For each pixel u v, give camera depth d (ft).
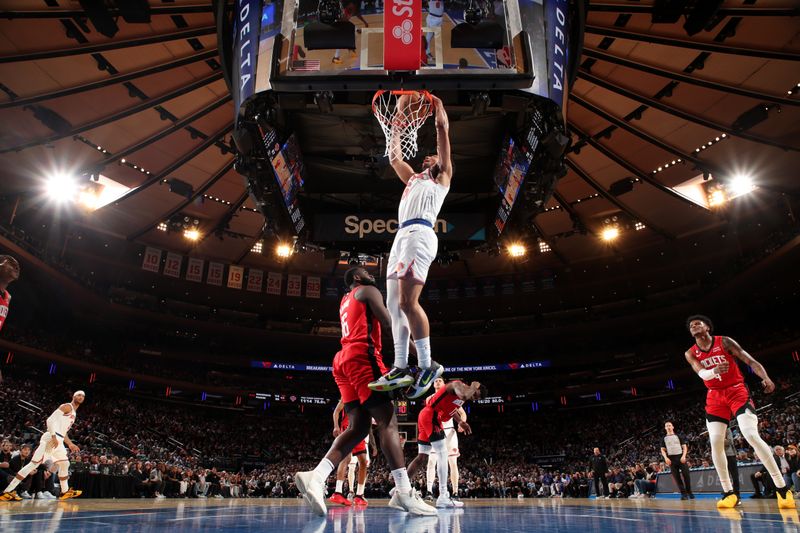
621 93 70.90
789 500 17.74
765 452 18.15
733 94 69.51
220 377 148.66
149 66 64.59
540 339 152.66
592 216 115.14
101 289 130.62
